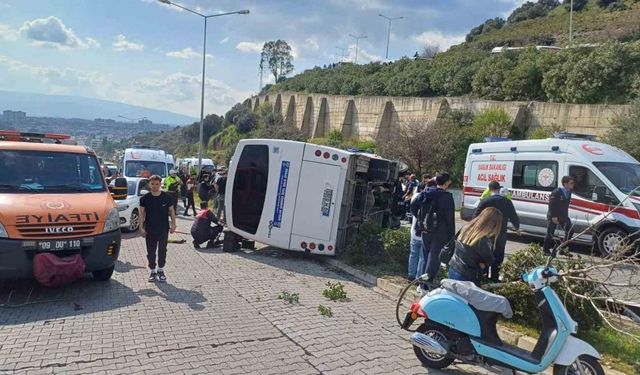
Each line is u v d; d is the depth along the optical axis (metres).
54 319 5.80
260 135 57.53
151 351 4.97
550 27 59.41
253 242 11.13
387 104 46.47
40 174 7.59
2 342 5.05
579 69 30.41
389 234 9.30
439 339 4.85
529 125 32.22
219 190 15.50
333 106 56.84
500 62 37.59
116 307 6.35
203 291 7.27
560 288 5.48
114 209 7.47
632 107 23.03
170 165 21.94
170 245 11.29
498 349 4.55
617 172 11.52
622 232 10.76
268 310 6.49
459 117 35.66
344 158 9.95
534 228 12.98
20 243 6.33
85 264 6.84
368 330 5.95
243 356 4.96
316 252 9.98
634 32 42.44
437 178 7.41
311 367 4.79
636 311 5.85
